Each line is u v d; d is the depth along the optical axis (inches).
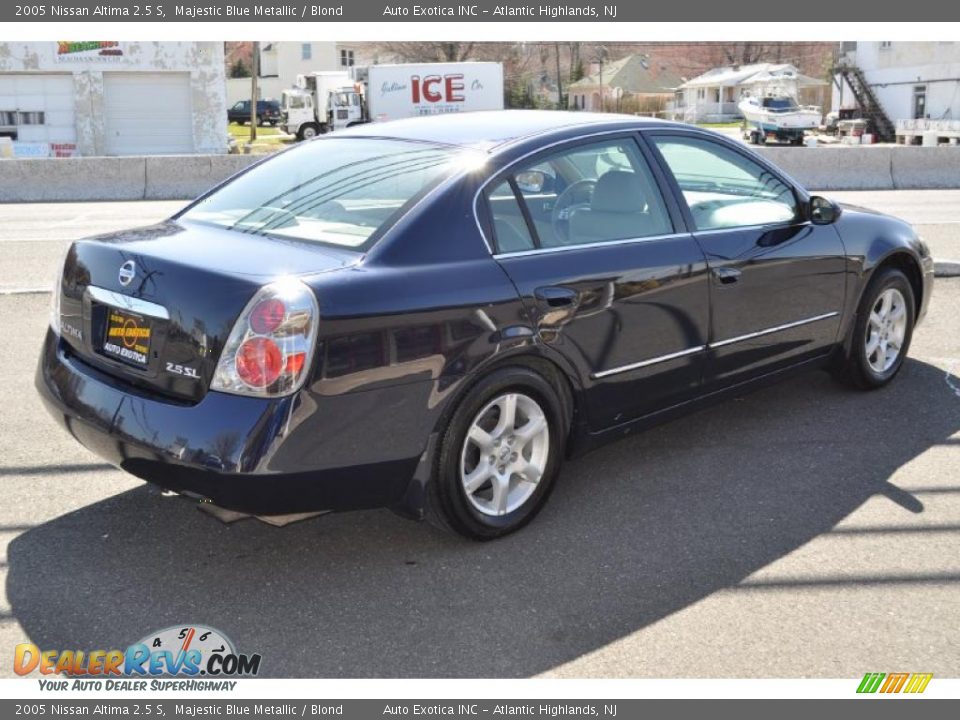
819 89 2696.9
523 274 147.2
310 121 1717.5
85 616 129.4
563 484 173.2
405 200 145.3
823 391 222.2
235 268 131.0
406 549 148.6
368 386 129.9
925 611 132.6
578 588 137.7
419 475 138.4
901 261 222.4
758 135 1749.5
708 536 153.3
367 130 177.8
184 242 145.0
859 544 150.8
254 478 123.6
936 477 175.5
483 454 146.9
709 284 173.9
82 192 713.6
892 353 223.8
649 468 179.9
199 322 127.3
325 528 155.4
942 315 292.0
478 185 148.9
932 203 645.9
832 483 173.0
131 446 130.6
